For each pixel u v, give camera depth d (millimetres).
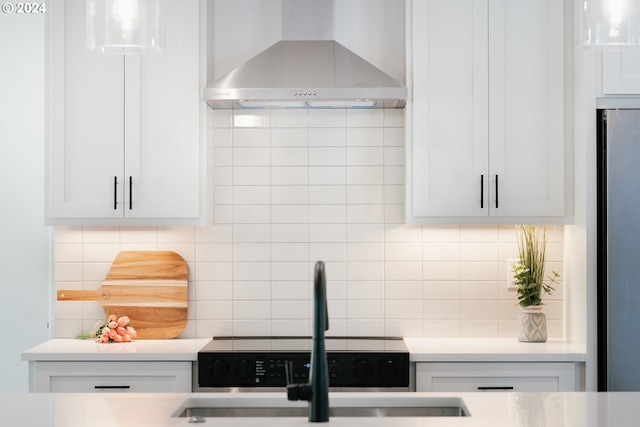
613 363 3725
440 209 3963
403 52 4273
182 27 3984
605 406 2445
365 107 4215
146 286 4254
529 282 4078
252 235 4297
